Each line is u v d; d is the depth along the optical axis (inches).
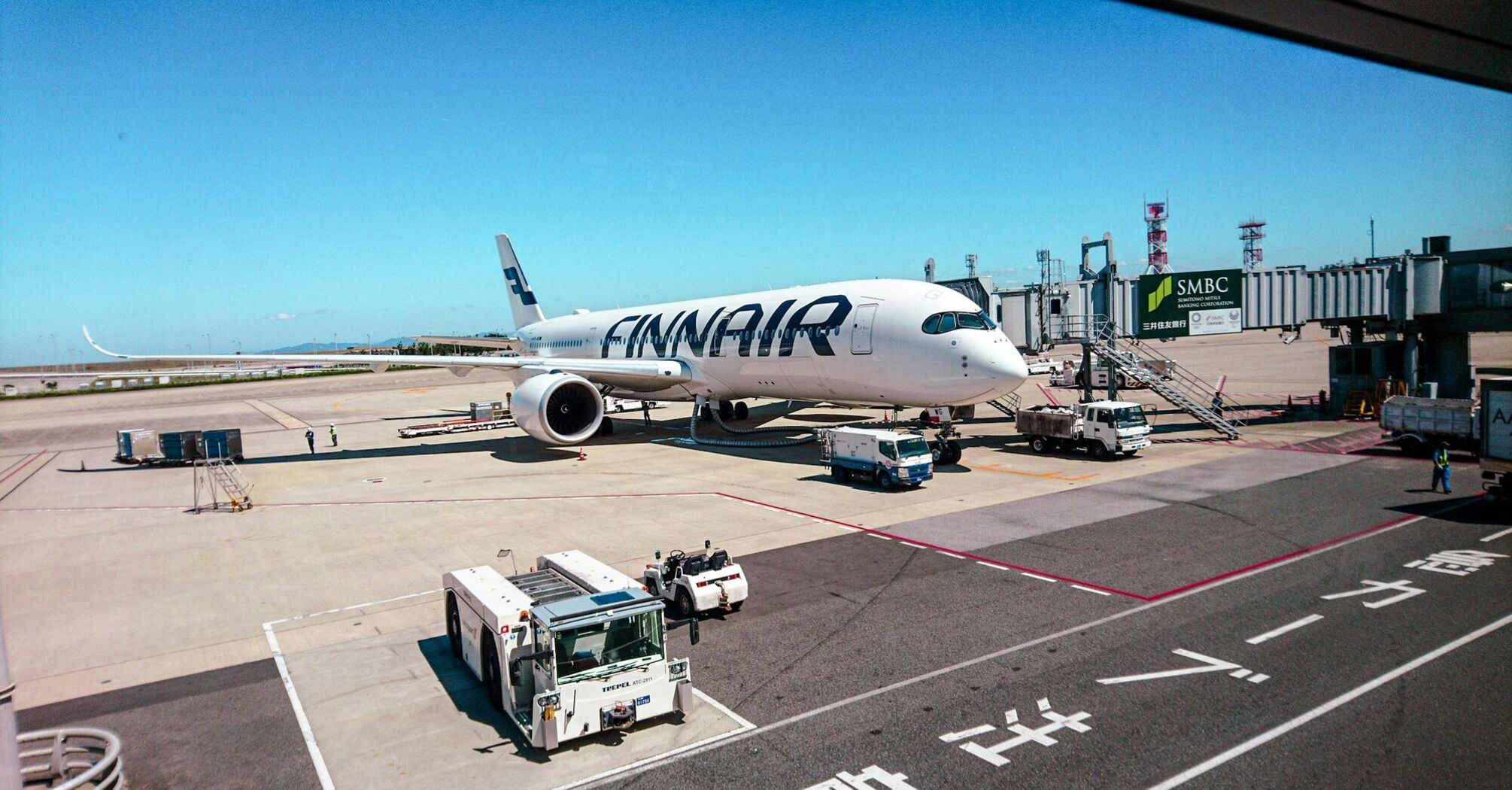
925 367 1222.3
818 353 1378.0
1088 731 458.3
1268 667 530.6
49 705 551.2
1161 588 690.2
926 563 786.2
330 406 3198.8
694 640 542.0
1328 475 1139.3
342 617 705.0
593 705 463.5
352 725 504.4
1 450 2224.4
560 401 1706.4
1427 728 447.2
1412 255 1606.8
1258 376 2741.1
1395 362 1742.1
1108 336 1551.4
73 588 824.3
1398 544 792.3
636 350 1946.4
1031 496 1064.2
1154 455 1350.9
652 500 1125.7
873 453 1139.9
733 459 1457.9
